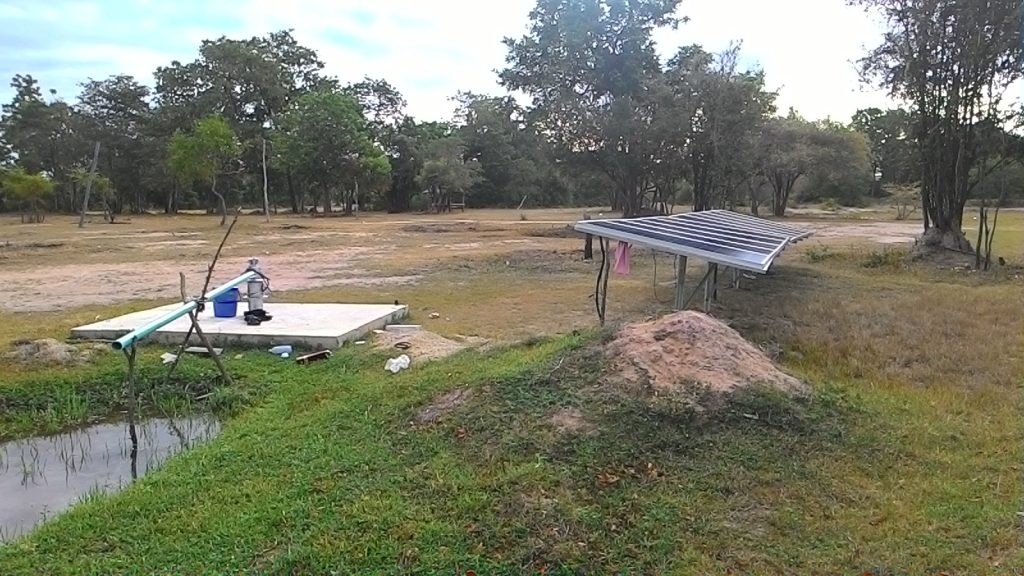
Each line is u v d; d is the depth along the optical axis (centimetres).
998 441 492
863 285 1336
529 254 1948
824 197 5428
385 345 791
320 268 1672
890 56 1758
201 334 690
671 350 529
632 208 2242
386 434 495
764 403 489
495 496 389
